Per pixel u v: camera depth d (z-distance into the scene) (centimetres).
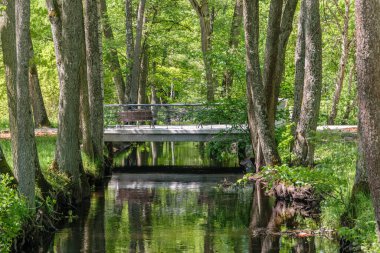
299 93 2159
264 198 1858
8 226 1145
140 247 1338
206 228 1517
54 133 2955
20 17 1308
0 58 2858
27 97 1327
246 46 2014
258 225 1529
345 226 1205
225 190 2080
